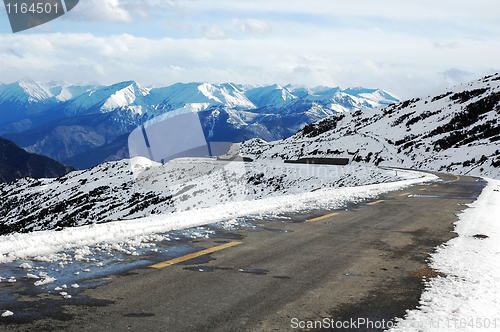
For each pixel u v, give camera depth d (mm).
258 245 6566
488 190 21375
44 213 121125
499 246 6676
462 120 102062
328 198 14891
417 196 17250
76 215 104500
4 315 3223
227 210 10375
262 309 3582
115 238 6660
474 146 81188
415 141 99500
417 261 5641
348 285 4406
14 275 4441
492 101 104938
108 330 3006
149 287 4156
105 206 99625
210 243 6613
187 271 4844
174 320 3258
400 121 122938
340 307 3686
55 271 4652
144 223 7852
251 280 4520
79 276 4488
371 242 7051
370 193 18016
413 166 84812
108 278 4449
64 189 137625
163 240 6715
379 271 5055
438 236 7746
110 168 144125
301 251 6195
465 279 4688
